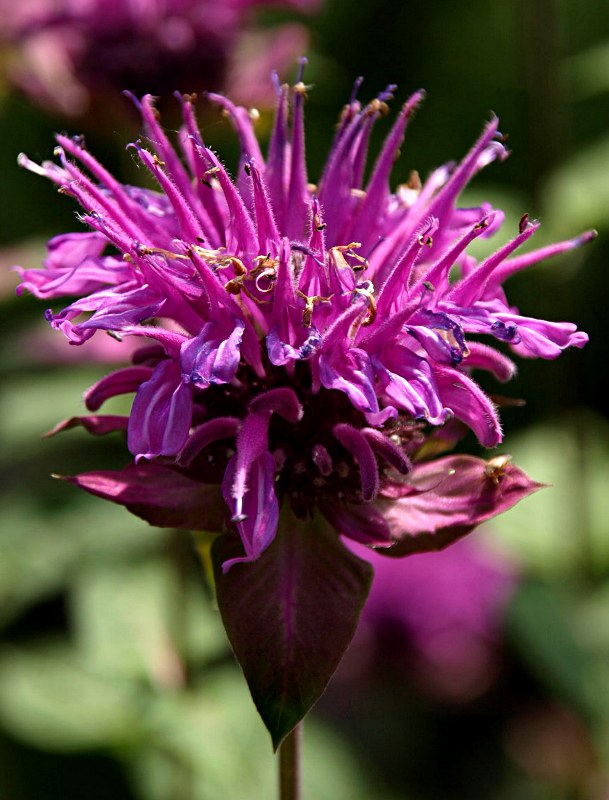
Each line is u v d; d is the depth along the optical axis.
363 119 0.23
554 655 0.31
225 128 0.31
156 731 0.29
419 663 0.37
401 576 0.37
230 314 0.21
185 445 0.21
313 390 0.22
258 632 0.22
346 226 0.23
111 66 0.31
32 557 0.33
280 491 0.22
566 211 0.32
